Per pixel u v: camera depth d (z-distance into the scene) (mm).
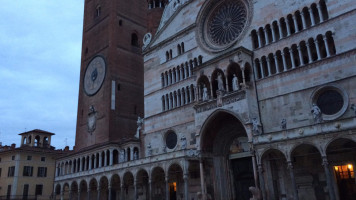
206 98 42625
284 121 33312
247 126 36938
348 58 32875
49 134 89125
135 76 70938
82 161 64500
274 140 32781
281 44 38531
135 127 66750
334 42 34125
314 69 35094
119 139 62406
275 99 37688
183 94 50031
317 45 35438
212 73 42719
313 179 33812
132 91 69062
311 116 34312
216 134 44312
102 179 57875
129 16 74875
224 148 44062
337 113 32562
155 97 54688
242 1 44938
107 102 64312
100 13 76062
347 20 33688
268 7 41094
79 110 73500
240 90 38562
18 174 75938
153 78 56156
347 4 34031
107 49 69312
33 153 80188
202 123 42219
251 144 36125
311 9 36781
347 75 32562
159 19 72125
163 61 55031
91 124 67125
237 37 44000
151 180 46062
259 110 38750
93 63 72688
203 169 42031
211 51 46812
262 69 39844
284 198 35094
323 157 29078
